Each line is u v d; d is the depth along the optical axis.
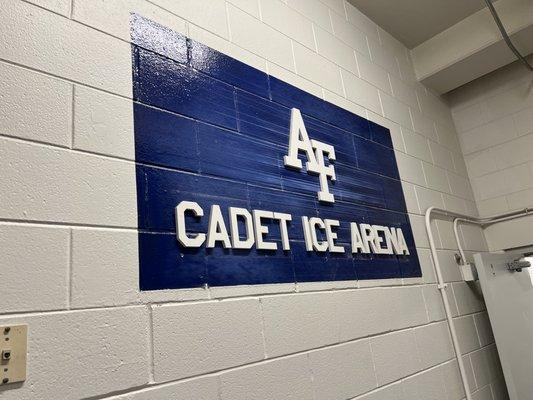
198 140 1.12
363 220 1.63
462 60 2.40
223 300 1.02
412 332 1.66
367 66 2.10
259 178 1.25
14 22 0.85
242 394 0.99
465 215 2.46
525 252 2.48
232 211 1.12
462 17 2.39
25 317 0.72
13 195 0.76
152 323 0.88
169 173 1.02
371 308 1.49
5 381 0.67
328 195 1.48
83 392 0.75
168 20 1.16
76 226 0.82
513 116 2.61
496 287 2.02
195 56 1.20
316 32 1.81
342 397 1.24
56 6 0.93
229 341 1.00
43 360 0.72
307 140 1.49
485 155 2.70
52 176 0.82
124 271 0.86
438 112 2.68
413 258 1.86
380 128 2.01
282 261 1.21
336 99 1.77
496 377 2.14
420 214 2.06
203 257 1.01
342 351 1.30
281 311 1.15
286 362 1.12
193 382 0.90
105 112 0.94
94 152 0.89
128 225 0.90
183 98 1.12
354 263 1.49
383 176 1.88
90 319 0.79
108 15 1.02
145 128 1.00
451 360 1.83
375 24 2.33
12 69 0.82
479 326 2.19
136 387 0.82
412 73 2.54
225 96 1.25
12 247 0.73
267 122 1.36
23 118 0.81
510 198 2.56
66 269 0.79
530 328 2.15
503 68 2.70
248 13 1.46
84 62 0.94
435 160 2.41
